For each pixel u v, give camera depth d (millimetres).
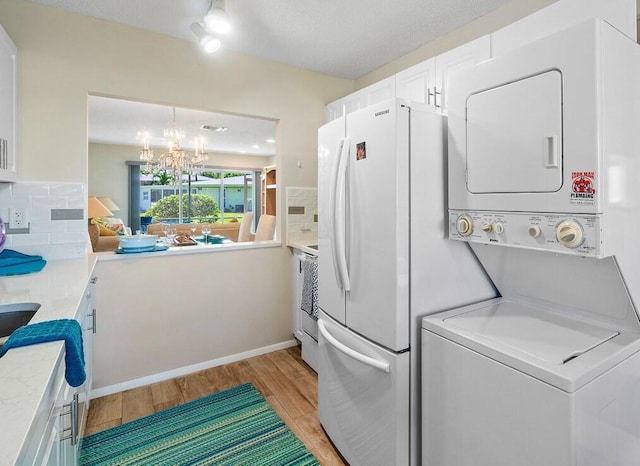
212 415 2088
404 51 2648
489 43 1813
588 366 968
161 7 2072
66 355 922
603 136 949
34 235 2053
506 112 1167
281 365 2723
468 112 1308
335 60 2816
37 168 2043
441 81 2074
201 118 4879
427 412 1355
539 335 1187
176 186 8406
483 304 1558
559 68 1016
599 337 1164
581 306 1307
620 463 1084
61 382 928
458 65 1974
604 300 1207
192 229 5789
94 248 3836
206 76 2543
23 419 590
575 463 914
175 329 2539
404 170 1350
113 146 7309
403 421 1382
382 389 1437
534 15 1615
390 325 1381
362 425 1563
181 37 2426
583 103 965
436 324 1312
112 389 2330
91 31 2168
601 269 1128
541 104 1063
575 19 1466
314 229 3107
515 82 1137
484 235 1265
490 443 1110
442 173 1451
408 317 1384
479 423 1146
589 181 959
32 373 749
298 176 3014
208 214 8828
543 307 1463
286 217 2977
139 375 2420
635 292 1125
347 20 2213
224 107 2623
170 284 2510
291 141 2959
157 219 8188
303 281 2680
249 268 2826
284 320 3012
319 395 1948
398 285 1353
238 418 2061
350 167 1581
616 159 1000
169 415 2086
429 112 1411
